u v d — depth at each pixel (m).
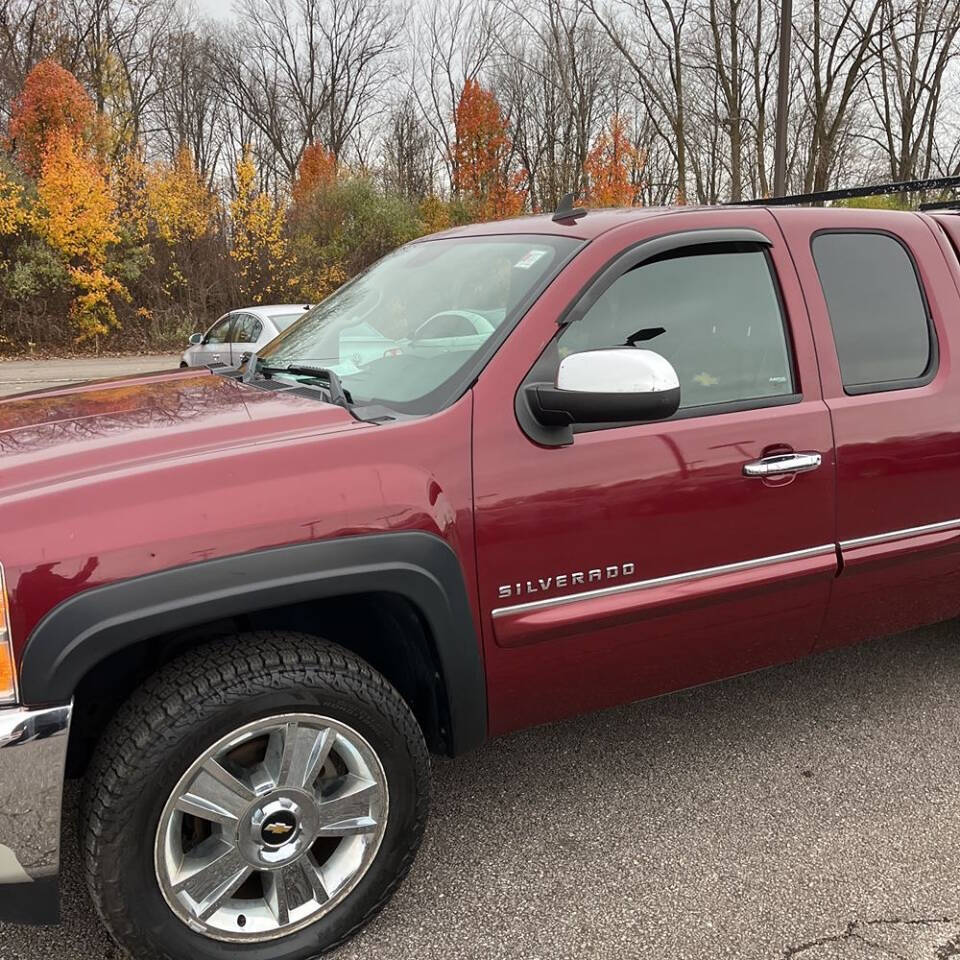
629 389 2.12
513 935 2.28
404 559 2.07
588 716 3.43
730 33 29.45
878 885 2.46
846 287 2.92
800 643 2.95
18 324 20.53
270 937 2.10
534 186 40.28
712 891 2.44
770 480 2.62
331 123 45.31
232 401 2.49
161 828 1.92
